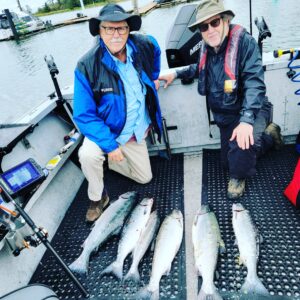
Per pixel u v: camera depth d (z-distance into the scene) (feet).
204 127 9.86
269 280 5.97
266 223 7.22
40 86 41.11
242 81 7.18
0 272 6.31
